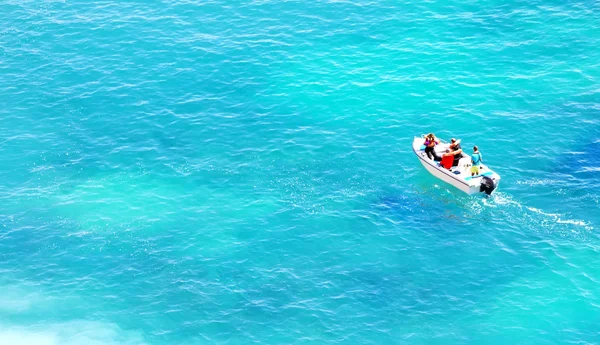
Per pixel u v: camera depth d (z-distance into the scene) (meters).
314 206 64.44
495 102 75.00
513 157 68.50
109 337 53.81
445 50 82.12
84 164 70.06
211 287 57.34
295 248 60.50
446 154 65.44
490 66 79.62
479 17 86.94
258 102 76.81
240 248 60.66
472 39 83.50
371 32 85.56
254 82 79.31
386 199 65.06
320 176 67.69
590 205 63.09
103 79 80.50
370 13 88.62
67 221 63.84
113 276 58.56
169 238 61.88
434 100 75.62
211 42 85.12
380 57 81.81
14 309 56.09
